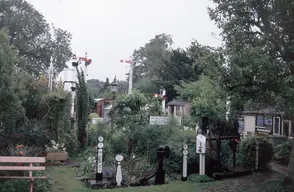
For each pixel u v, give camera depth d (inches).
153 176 328.5
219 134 367.9
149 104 482.6
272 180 315.3
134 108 461.7
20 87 331.3
